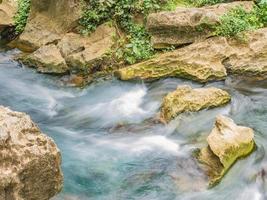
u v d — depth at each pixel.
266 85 3.76
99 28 4.27
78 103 3.78
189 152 2.88
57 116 3.62
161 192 2.55
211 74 3.78
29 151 1.92
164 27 4.05
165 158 2.87
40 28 4.54
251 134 2.81
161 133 3.16
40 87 4.06
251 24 4.21
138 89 3.83
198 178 2.63
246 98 3.58
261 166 2.71
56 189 2.08
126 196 2.53
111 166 2.82
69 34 4.32
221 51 3.89
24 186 1.92
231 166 2.66
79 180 2.65
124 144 3.08
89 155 2.96
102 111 3.61
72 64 4.07
